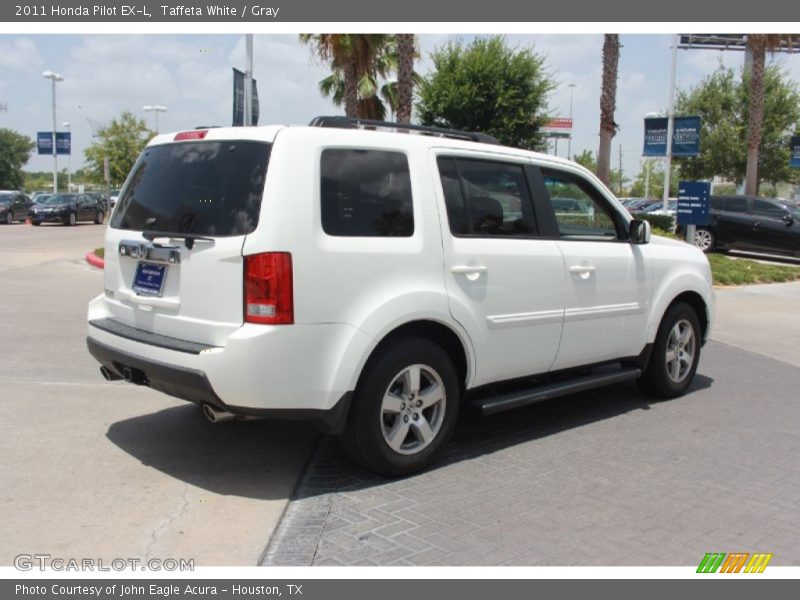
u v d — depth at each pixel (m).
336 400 4.15
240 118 13.01
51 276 13.90
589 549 3.72
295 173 4.03
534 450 5.16
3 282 12.89
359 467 4.72
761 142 36.06
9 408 5.70
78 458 4.71
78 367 7.02
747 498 4.40
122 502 4.10
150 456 4.79
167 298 4.33
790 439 5.54
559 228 5.47
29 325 9.02
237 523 3.89
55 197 33.09
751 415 6.16
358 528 3.88
